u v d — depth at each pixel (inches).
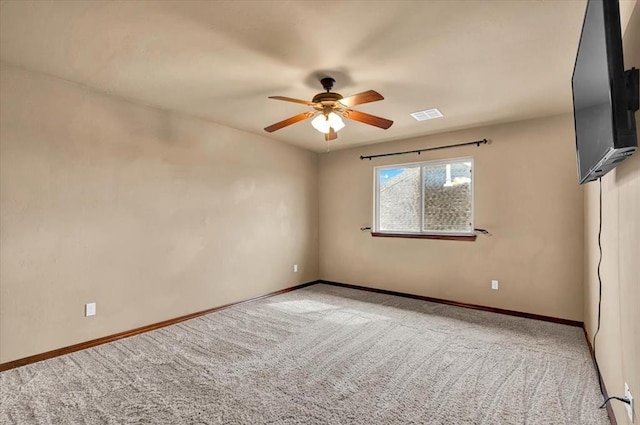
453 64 94.8
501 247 153.1
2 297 96.6
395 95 118.7
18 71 99.2
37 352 102.6
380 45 84.7
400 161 185.3
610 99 41.6
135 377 92.0
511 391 85.0
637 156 50.0
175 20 74.5
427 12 70.8
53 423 72.1
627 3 55.8
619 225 64.0
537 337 121.8
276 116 146.6
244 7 69.6
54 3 68.2
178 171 142.3
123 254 124.0
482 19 73.2
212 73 102.0
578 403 79.5
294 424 72.0
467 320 141.6
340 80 106.0
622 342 62.2
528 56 90.0
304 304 166.4
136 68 99.2
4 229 97.0
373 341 118.1
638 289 50.5
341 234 209.8
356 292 192.7
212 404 79.2
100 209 118.0
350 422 72.7
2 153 96.7
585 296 128.1
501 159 153.5
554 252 140.6
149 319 131.3
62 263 108.4
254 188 176.4
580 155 65.5
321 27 77.0
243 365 99.3
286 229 195.9
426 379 91.2
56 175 107.3
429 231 177.6
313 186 217.2
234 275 165.3
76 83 110.7
